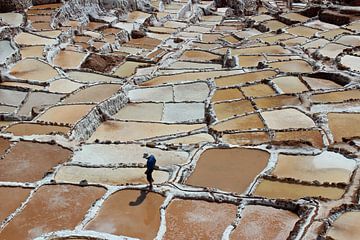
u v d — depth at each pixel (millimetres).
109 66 30766
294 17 39656
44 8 37844
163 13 46000
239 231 12445
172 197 13875
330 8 37969
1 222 13312
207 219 13008
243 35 37719
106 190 14430
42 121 20109
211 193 13844
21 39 31906
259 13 48469
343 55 26688
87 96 23609
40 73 26922
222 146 16844
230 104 21734
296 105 20891
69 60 30109
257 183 14555
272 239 12109
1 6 36250
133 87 24859
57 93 24625
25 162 16625
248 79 24719
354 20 35094
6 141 18047
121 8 43000
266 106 21172
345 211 12438
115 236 12367
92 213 13375
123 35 37750
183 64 29250
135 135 20094
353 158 15625
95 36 36219
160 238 12375
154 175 15453
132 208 13570
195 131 19438
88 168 16016
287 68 26062
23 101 23875
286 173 15125
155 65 30531
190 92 24016
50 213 13625
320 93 21922
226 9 52000
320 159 15766
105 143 17906
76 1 39375
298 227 12000
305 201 13047
